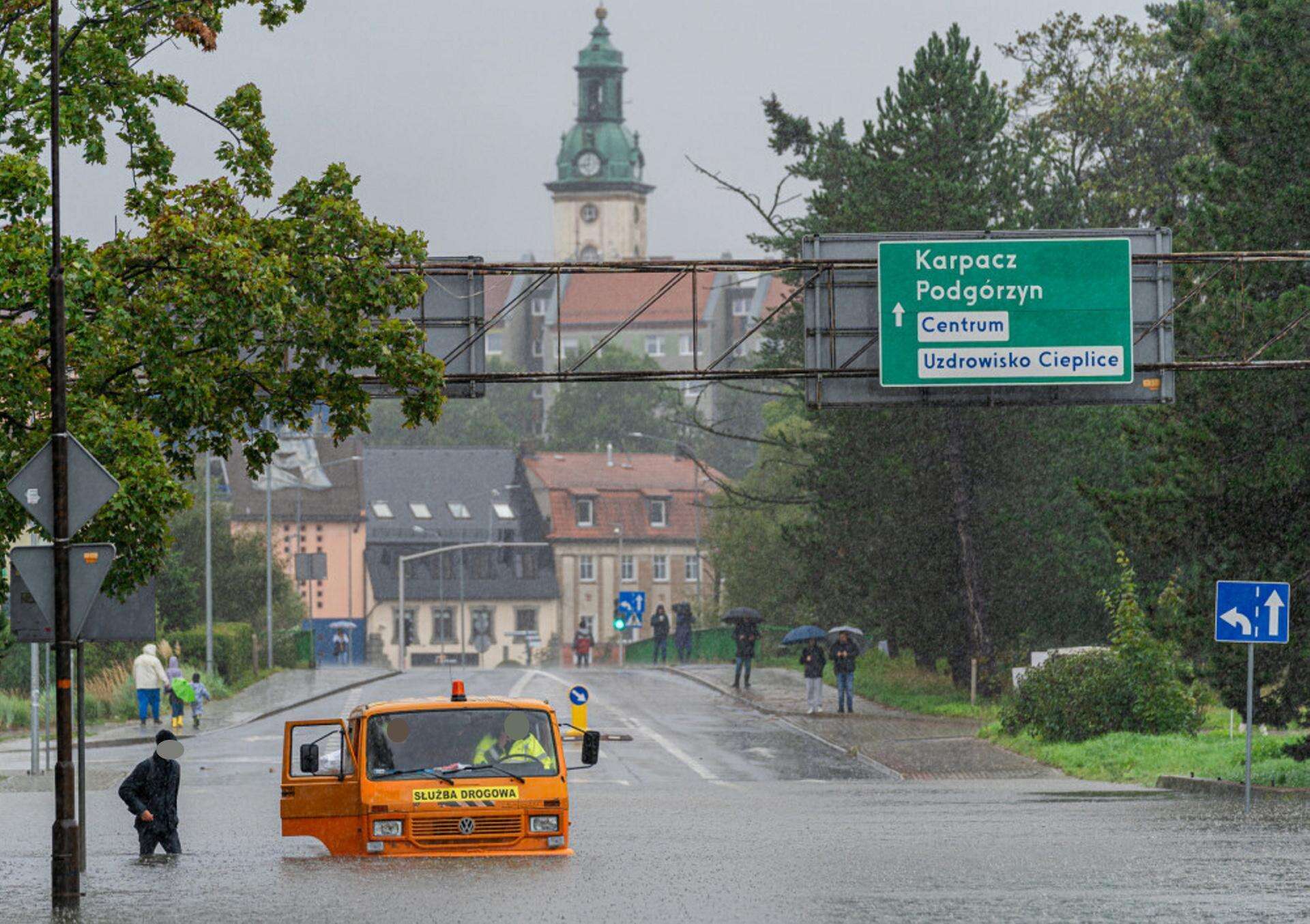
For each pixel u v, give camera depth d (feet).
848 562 340.59
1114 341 189.67
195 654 376.48
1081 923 81.66
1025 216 333.42
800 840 128.16
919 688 338.54
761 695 342.64
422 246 150.41
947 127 331.57
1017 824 141.59
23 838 145.07
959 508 318.86
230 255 134.00
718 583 598.34
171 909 91.09
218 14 152.15
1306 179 198.90
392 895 94.17
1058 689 240.94
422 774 113.29
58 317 106.93
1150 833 131.75
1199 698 252.01
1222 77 203.92
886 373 188.96
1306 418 195.42
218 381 145.38
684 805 172.96
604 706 324.39
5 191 128.26
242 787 199.00
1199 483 195.31
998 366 189.37
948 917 84.12
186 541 483.10
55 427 106.01
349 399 150.41
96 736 270.05
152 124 148.15
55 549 104.58
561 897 92.53
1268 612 161.58
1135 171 485.56
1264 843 121.70
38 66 144.77
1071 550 320.50
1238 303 193.36
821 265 189.37
